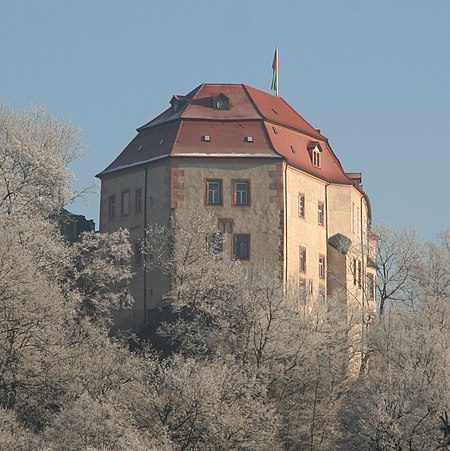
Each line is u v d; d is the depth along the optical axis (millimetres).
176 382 192750
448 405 194625
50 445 179125
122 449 176500
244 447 193250
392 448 192000
